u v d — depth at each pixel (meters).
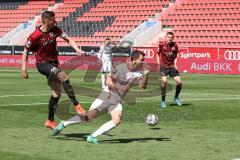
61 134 29.64
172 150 24.70
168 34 46.56
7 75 93.62
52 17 28.47
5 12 167.88
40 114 39.00
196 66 105.38
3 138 27.97
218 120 36.50
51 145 25.94
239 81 81.44
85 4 153.38
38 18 157.50
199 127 33.00
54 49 29.05
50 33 28.69
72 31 147.12
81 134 29.73
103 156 23.03
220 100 51.53
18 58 130.75
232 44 119.94
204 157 22.95
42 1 163.75
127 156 23.06
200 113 40.59
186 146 25.91
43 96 54.16
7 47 133.12
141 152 24.12
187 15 131.12
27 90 61.91
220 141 27.52
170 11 135.00
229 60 101.12
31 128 31.81
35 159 22.09
